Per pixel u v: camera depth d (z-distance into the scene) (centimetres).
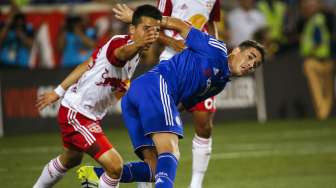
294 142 3575
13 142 3678
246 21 4756
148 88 1803
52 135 3966
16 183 2441
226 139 3728
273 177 2559
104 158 1783
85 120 1833
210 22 2306
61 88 1867
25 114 4047
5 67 4303
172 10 2272
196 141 2278
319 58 4731
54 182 1956
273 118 4591
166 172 1698
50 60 4381
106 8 4544
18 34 4316
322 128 4150
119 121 4219
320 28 4903
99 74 1811
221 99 4453
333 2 5441
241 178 2542
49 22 4419
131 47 1731
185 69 1833
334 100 4769
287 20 5084
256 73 4553
